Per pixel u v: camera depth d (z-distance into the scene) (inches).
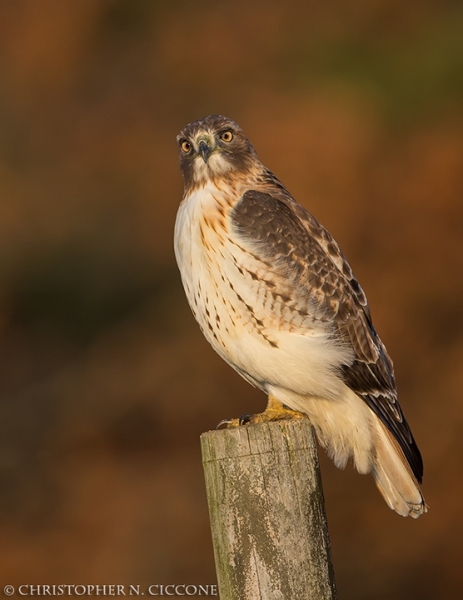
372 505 589.3
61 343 756.6
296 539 208.7
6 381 743.7
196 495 641.0
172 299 733.9
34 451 685.9
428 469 608.1
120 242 776.3
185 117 825.5
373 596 571.8
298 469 210.7
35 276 780.6
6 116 860.0
